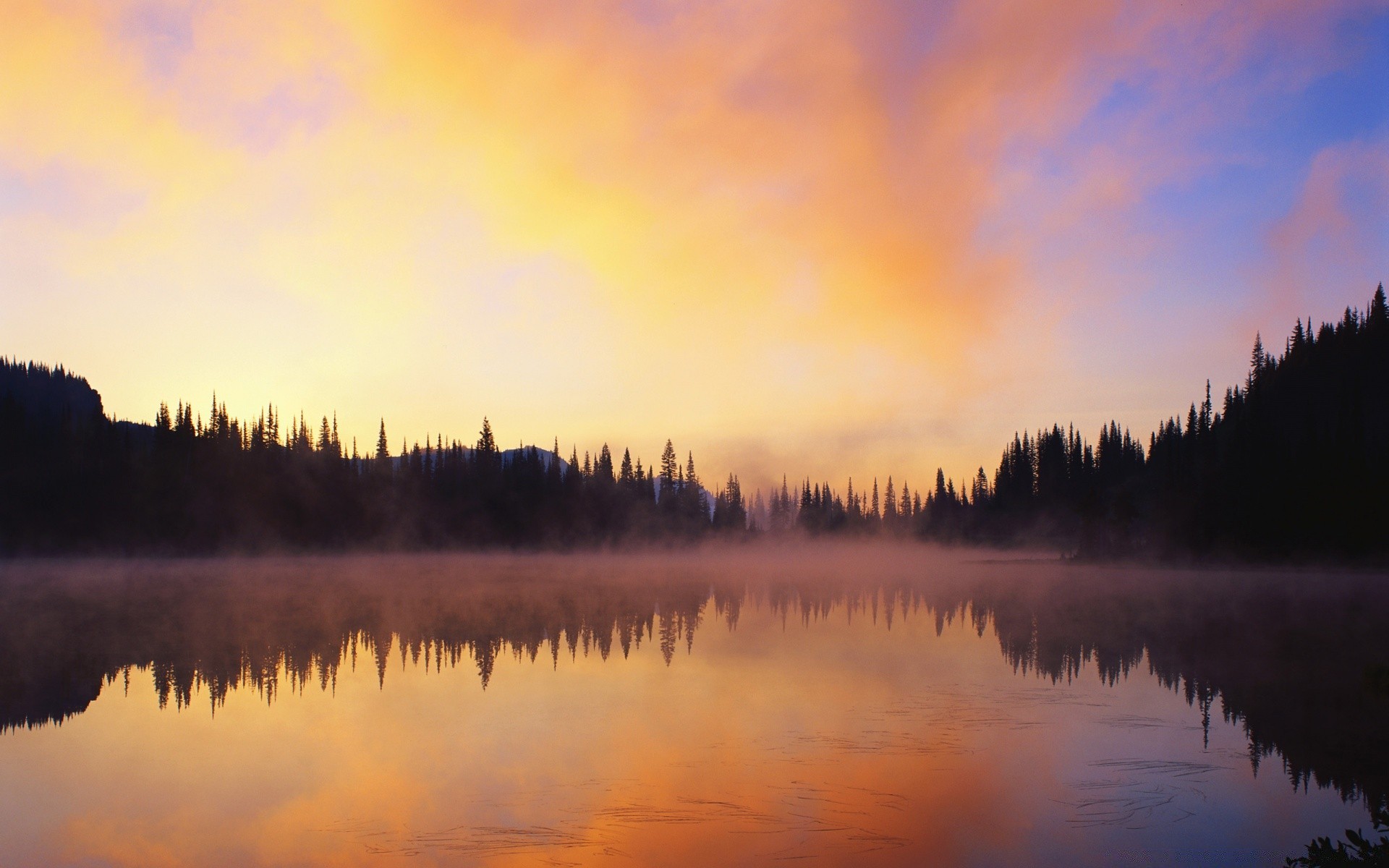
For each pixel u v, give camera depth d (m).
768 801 15.38
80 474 97.06
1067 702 23.00
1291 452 82.00
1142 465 122.62
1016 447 134.00
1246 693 24.19
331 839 14.09
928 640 34.75
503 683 26.14
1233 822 14.66
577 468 126.56
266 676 27.66
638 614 45.09
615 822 14.59
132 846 14.05
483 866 12.98
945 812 14.98
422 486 115.56
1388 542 72.19
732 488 155.38
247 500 101.75
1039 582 68.69
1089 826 14.43
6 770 17.83
